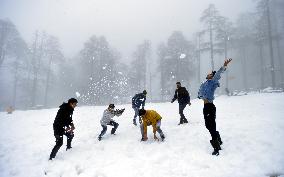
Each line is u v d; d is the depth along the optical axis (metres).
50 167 6.79
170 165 6.02
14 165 7.21
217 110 13.23
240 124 8.67
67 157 7.37
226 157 6.00
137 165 6.25
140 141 8.05
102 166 6.44
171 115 12.68
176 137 8.00
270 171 5.11
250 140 6.83
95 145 8.20
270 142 6.48
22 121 15.05
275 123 8.20
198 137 7.70
